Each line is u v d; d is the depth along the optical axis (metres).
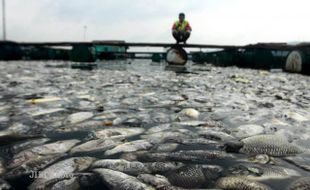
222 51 7.57
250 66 6.58
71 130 1.24
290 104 1.90
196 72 5.05
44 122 1.37
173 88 2.71
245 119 1.45
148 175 0.78
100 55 9.50
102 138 1.13
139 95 2.21
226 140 1.11
